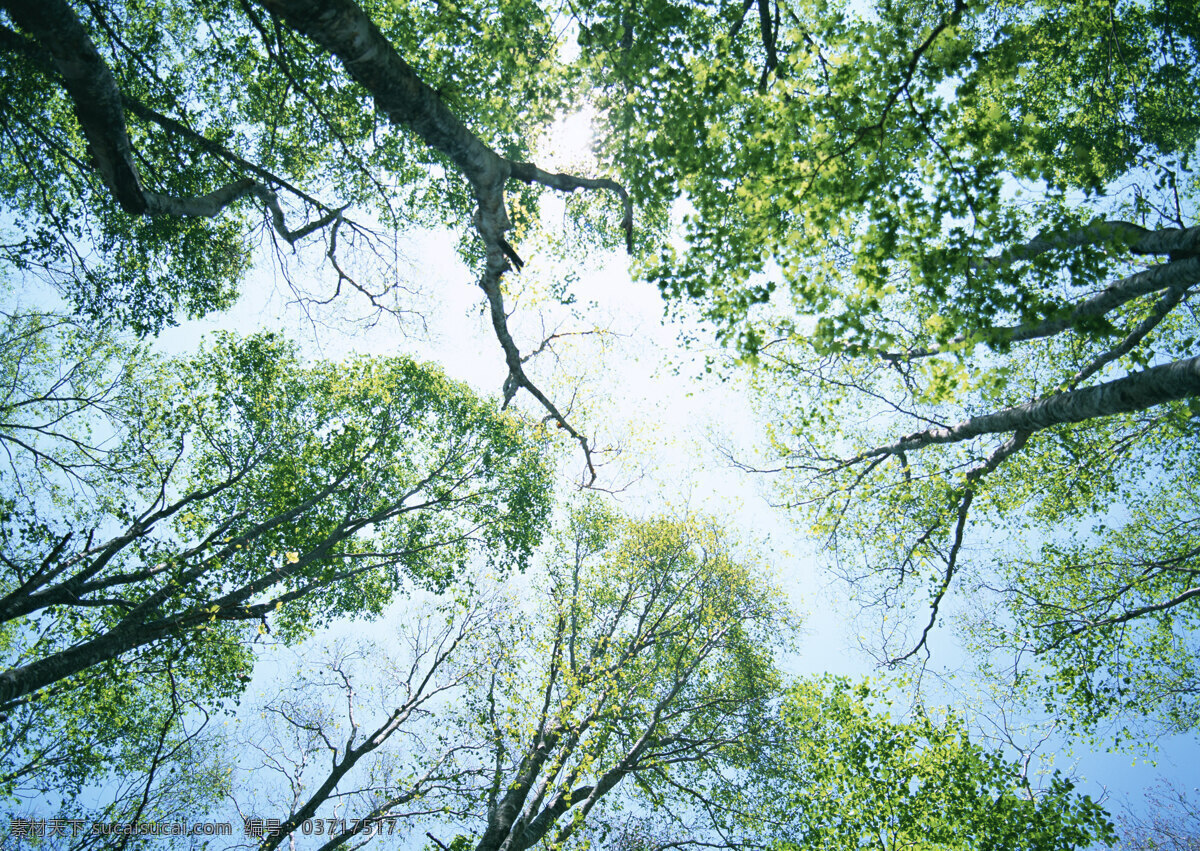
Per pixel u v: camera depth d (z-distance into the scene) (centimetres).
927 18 735
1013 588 1407
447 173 1250
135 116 1122
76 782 1152
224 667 1170
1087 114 1121
